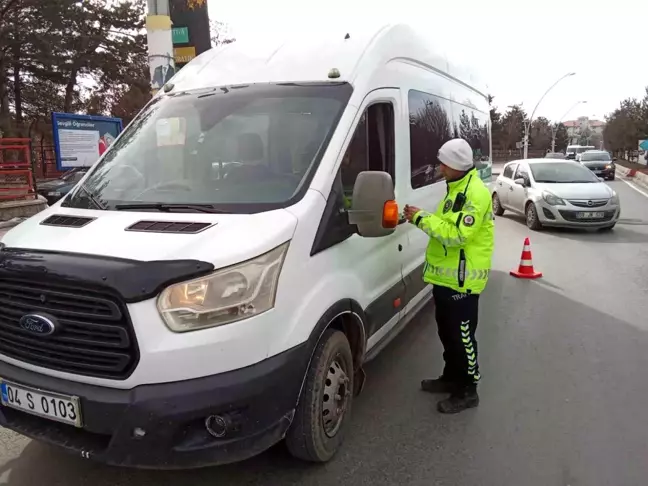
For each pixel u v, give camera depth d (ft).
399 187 14.32
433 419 12.77
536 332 18.45
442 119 18.38
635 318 19.77
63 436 9.21
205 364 8.46
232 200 10.41
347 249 11.34
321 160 10.80
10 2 92.38
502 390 14.23
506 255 31.14
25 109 114.01
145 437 8.42
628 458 11.10
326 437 10.77
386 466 10.91
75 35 102.06
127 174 11.82
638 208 52.13
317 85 12.15
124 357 8.40
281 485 10.34
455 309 12.84
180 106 12.76
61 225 10.16
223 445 8.81
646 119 184.75
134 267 8.39
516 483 10.33
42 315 8.80
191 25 25.76
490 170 30.71
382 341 14.07
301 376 9.61
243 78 12.94
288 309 9.39
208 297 8.45
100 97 120.06
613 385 14.43
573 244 34.12
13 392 9.39
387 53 13.71
